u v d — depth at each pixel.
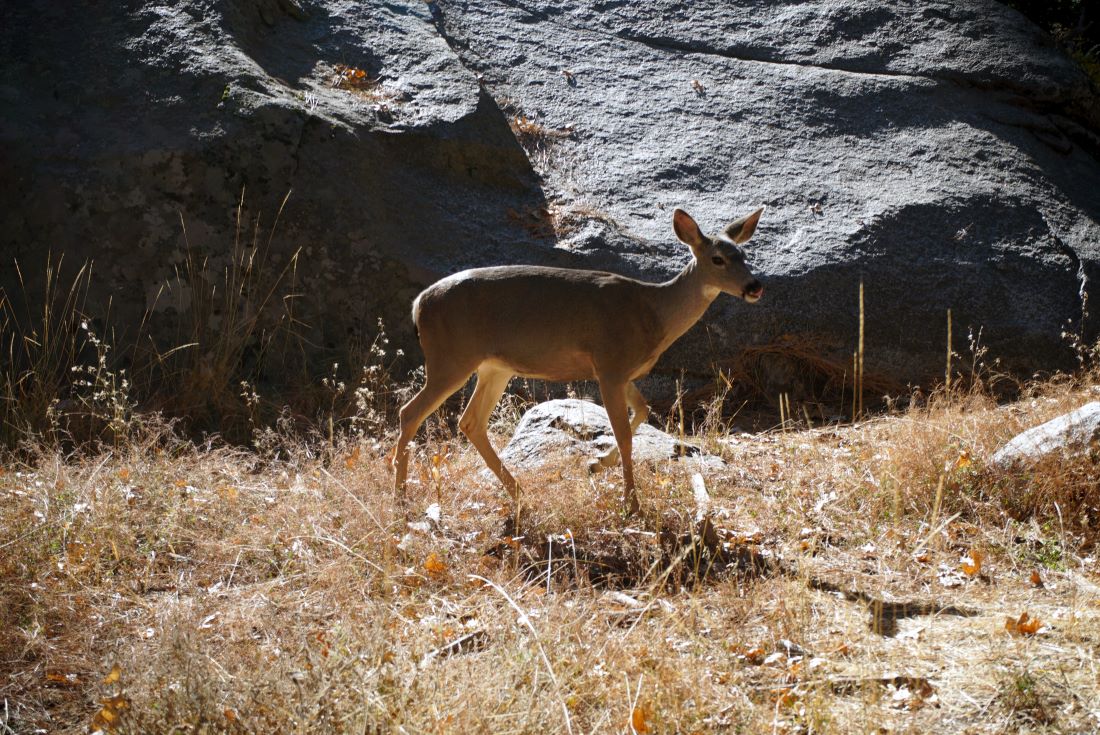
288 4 10.23
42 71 8.98
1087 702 3.82
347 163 8.84
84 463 6.39
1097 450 5.83
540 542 5.41
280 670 3.70
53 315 8.27
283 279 8.55
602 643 4.18
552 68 11.35
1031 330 9.65
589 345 5.93
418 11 11.19
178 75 8.89
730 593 4.85
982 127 11.38
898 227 9.91
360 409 7.25
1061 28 15.95
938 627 4.57
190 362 8.21
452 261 8.95
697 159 10.50
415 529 5.37
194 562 5.29
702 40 11.98
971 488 5.94
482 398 6.23
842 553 5.52
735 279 5.96
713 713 3.78
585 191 10.05
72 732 3.79
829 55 11.92
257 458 6.91
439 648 4.13
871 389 9.40
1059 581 5.09
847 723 3.71
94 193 8.40
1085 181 11.41
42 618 4.55
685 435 8.04
